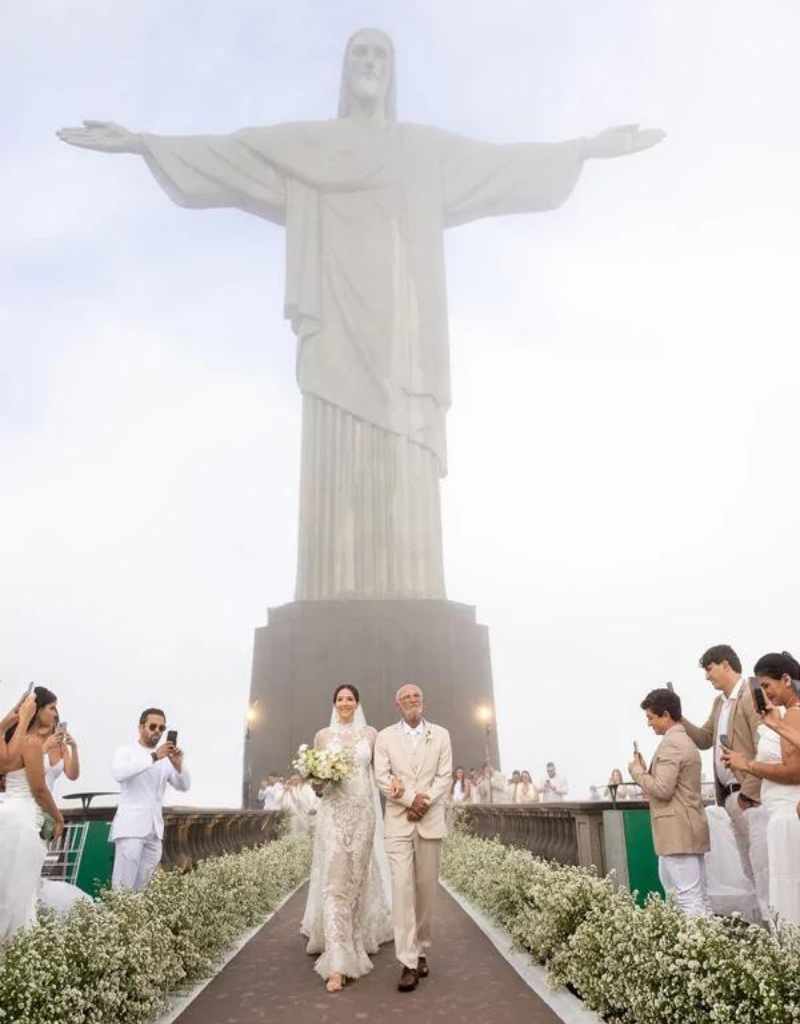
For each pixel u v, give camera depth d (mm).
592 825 7492
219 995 6141
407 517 34312
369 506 34344
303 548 34375
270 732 31672
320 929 7652
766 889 5836
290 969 7090
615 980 4969
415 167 38812
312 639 32312
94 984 4707
